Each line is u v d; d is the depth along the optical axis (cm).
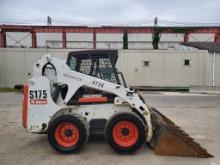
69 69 689
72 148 658
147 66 2452
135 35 4634
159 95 1975
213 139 794
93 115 691
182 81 2458
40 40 4666
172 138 649
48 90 674
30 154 662
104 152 672
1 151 686
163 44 4538
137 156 643
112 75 702
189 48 2781
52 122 661
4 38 3225
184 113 1225
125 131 653
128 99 679
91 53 707
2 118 1094
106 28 3359
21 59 2434
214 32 3466
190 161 613
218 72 2447
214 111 1282
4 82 2450
